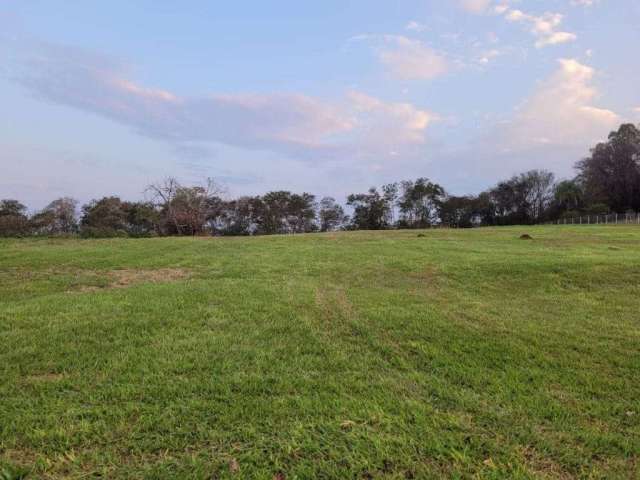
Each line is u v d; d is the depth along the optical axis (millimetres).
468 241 19797
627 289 8320
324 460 2791
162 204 41750
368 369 4250
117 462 2725
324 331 5504
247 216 65312
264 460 2766
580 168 71562
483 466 2746
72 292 8398
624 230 28609
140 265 11883
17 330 5285
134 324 5574
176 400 3496
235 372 4082
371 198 72188
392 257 13227
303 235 26438
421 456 2844
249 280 9555
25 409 3342
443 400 3600
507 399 3617
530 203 73750
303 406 3424
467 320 6102
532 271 9664
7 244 17734
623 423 3301
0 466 2660
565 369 4293
